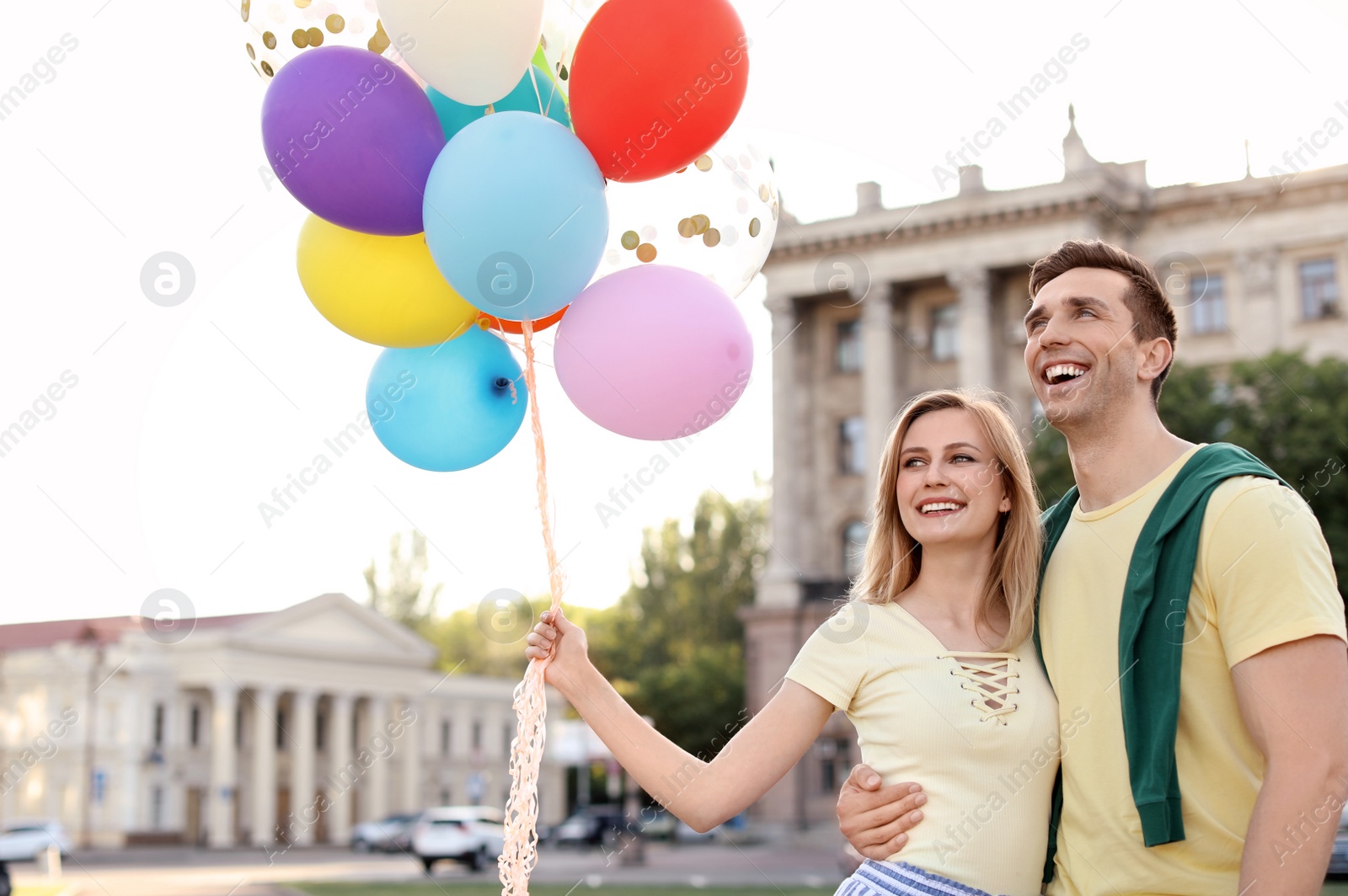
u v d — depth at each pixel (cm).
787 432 3781
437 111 306
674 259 311
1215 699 223
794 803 3356
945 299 3672
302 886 2069
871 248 3653
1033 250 3428
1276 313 3189
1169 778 221
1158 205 3344
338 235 309
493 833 2925
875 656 253
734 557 5278
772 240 328
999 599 259
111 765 4738
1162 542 231
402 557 7081
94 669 4744
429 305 307
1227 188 3256
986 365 3472
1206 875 220
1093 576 244
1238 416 2608
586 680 266
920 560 267
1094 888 232
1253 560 216
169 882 2170
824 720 259
